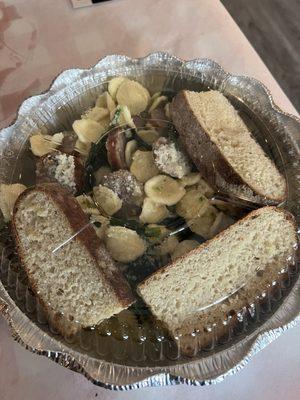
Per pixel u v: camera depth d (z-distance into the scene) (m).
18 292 0.19
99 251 0.19
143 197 0.21
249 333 0.19
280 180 0.22
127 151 0.22
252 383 0.20
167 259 0.20
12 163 0.23
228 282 0.20
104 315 0.19
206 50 0.29
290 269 0.21
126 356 0.18
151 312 0.20
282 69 0.48
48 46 0.28
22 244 0.20
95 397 0.19
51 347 0.18
